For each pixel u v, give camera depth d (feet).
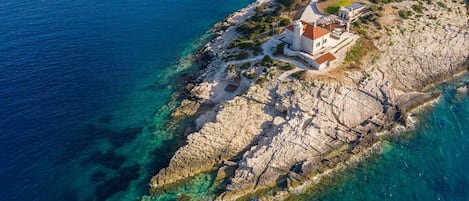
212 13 428.97
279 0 383.45
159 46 364.58
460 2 374.84
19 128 261.65
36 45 350.43
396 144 244.83
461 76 303.89
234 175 220.64
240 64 300.61
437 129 255.91
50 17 399.03
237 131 246.06
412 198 214.07
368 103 261.44
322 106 253.85
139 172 234.38
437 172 228.63
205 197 213.46
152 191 219.41
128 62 339.57
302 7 355.97
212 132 243.81
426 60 307.58
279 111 258.16
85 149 250.98
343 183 221.25
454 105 276.41
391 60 300.81
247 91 269.85
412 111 268.62
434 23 341.82
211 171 228.63
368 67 289.12
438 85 294.66
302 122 243.40
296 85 266.77
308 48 287.48
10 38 356.59
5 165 235.40
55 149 249.34
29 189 222.28
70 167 237.45
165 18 415.85
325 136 239.91
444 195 215.72
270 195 212.43
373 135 244.63
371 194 215.72
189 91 295.69
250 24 348.59
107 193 221.46
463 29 341.82
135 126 270.05
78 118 275.39
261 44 316.81
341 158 231.71
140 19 410.93
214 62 318.24
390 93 268.62
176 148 247.50
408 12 345.72
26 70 316.60
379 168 230.27
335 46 296.71
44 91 296.71
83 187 225.15
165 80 317.01
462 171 229.25
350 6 341.21
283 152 228.43
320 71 277.44
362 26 323.37
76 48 352.28
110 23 398.62
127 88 307.78
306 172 221.46
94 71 324.80
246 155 228.84
